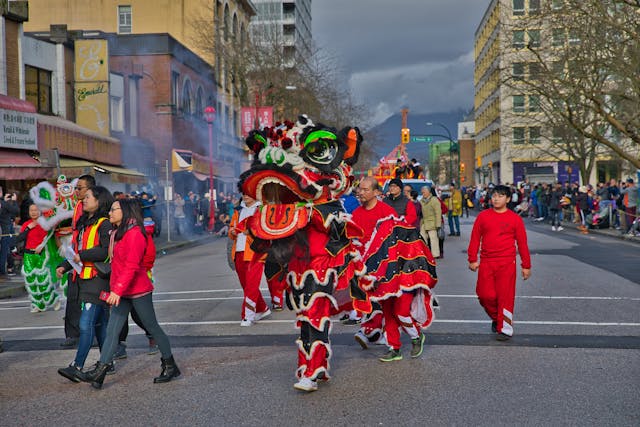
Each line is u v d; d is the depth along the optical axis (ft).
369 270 22.08
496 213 25.55
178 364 22.89
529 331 27.12
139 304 20.47
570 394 18.48
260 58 150.20
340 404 17.92
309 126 19.22
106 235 21.01
